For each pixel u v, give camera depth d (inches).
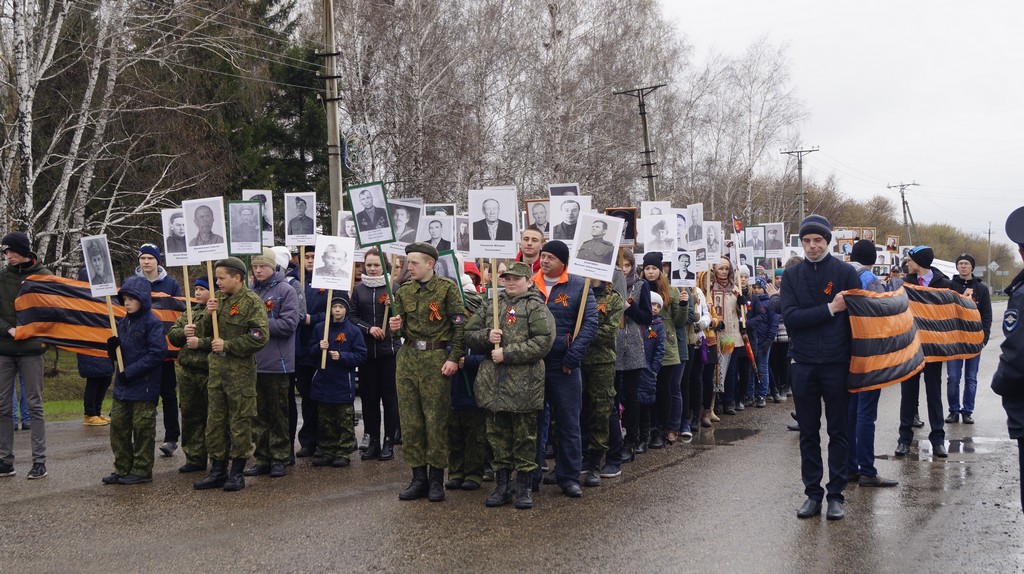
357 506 280.1
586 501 286.0
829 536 242.1
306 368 376.8
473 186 1144.2
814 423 264.4
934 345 358.0
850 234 841.5
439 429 288.2
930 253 406.6
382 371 366.3
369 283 369.7
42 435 329.1
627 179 1333.7
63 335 391.2
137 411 317.1
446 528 252.2
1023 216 210.5
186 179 868.0
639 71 1343.5
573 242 313.1
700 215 450.6
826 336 260.7
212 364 306.5
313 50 1290.6
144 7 829.2
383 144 1117.7
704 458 362.0
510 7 1184.2
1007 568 213.6
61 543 240.1
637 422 358.3
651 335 374.6
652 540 239.0
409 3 1087.0
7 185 703.1
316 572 213.3
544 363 290.7
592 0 1211.9
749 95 1681.8
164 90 868.6
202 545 236.5
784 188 2246.6
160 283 405.1
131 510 275.4
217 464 309.3
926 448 385.1
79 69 833.5
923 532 245.6
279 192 1250.6
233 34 969.5
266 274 339.6
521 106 1202.0
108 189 880.9
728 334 483.8
